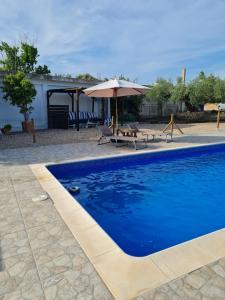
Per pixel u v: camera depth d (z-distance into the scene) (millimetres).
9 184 5141
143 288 2133
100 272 2350
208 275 2266
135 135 11102
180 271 2324
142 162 8461
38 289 2160
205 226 4348
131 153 8297
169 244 3787
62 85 17797
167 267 2381
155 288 2129
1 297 2078
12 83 13602
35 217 3570
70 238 2977
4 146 10023
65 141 11320
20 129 16094
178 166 8086
